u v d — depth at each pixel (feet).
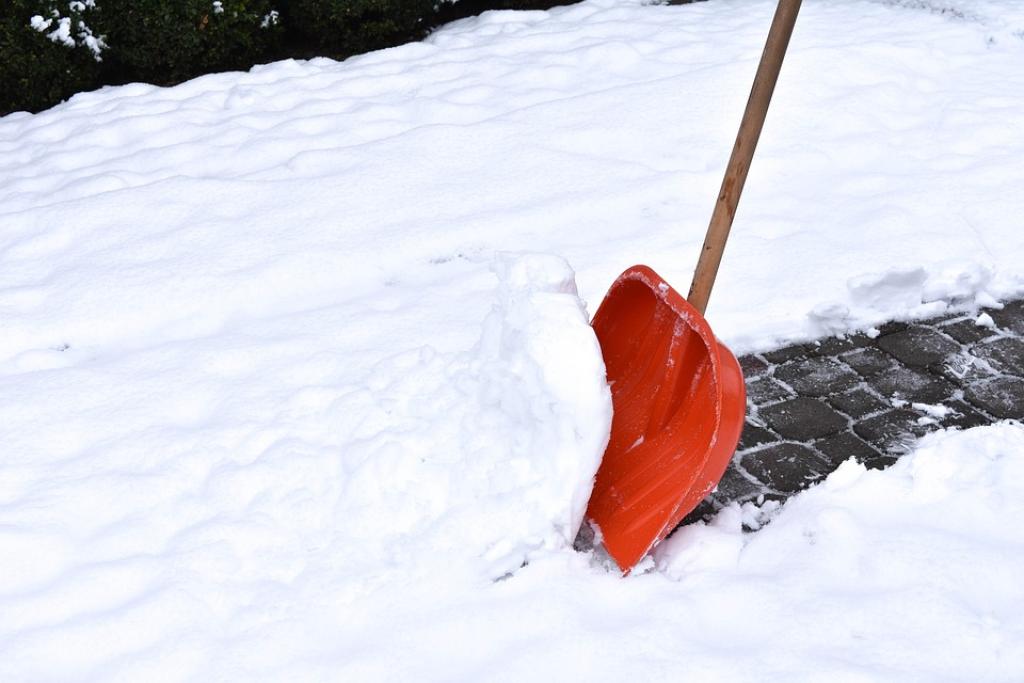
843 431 10.58
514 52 18.97
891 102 16.61
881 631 7.82
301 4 20.11
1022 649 7.62
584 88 17.56
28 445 10.44
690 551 8.80
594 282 12.53
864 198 14.19
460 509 8.85
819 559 8.57
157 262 13.44
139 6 18.83
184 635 8.13
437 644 7.93
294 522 9.21
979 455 9.58
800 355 11.70
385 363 10.72
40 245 13.98
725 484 9.90
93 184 15.29
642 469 8.97
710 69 17.58
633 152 15.64
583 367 8.47
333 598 8.39
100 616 8.34
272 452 9.95
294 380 11.14
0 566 8.91
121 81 19.94
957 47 18.34
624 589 8.40
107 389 11.22
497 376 9.06
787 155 15.20
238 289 12.91
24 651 8.05
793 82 17.04
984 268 12.51
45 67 18.49
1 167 16.48
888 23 19.26
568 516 8.55
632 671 7.59
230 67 20.08
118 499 9.65
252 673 7.78
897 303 12.39
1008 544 8.66
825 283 12.40
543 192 14.64
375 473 9.29
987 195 14.03
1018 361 11.58
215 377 11.34
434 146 15.81
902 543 8.62
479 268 13.11
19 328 12.36
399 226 14.01
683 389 8.98
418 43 19.58
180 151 16.20
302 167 15.53
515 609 8.15
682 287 12.35
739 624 8.07
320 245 13.66
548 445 8.59
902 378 11.33
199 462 10.04
